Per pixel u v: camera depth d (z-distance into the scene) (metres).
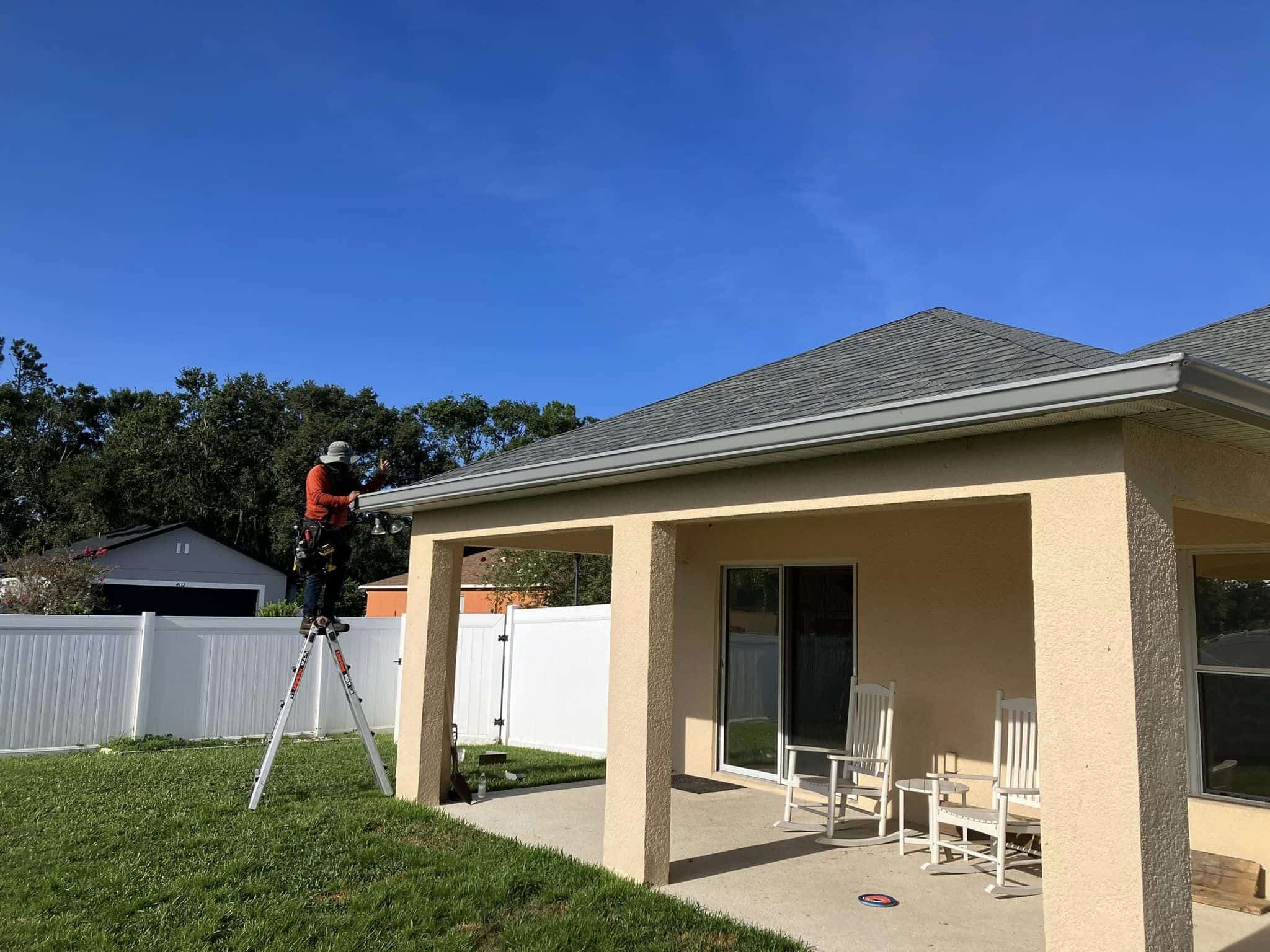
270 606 19.33
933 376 5.13
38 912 5.03
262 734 12.96
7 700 11.11
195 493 44.28
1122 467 3.68
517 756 11.84
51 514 43.69
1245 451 4.48
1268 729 5.89
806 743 8.73
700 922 4.98
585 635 12.38
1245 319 8.34
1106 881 3.56
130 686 12.02
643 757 5.80
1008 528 7.08
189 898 5.30
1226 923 5.16
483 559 30.55
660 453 5.39
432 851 6.44
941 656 7.46
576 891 5.52
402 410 49.69
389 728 14.04
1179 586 6.38
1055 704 3.80
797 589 9.02
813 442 4.54
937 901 5.44
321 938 4.75
